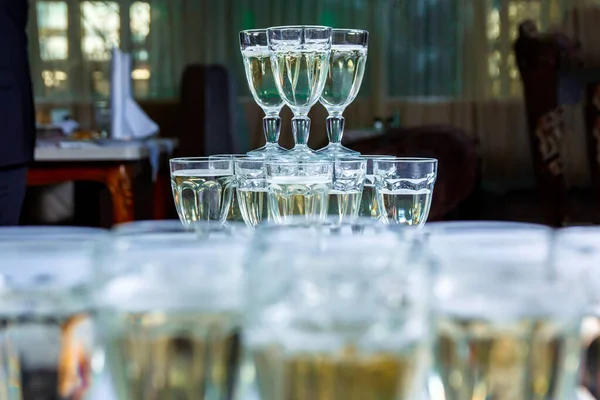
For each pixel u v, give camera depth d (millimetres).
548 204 3312
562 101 3252
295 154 869
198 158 873
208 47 6848
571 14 6598
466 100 6832
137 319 308
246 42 915
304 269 293
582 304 316
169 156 3152
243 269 311
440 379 327
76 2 6609
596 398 353
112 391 356
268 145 949
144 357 310
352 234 355
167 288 307
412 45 6898
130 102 3088
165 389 312
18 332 317
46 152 2426
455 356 316
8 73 1688
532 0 6684
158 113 5844
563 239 345
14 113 1690
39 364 320
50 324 320
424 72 6906
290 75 852
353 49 892
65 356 323
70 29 6617
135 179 2822
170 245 327
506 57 6762
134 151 2492
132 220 2533
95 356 333
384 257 297
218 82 4367
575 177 4961
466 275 307
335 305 293
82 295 322
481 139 6758
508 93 6758
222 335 313
